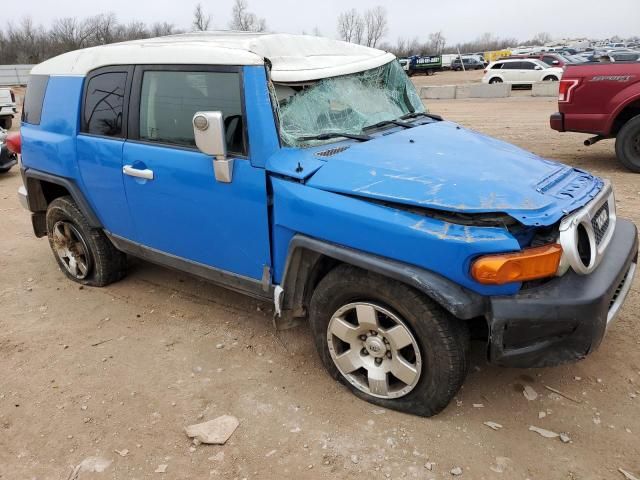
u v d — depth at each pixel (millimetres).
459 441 2770
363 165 2914
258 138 3057
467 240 2447
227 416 3029
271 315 4113
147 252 4055
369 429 2879
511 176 2830
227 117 3197
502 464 2621
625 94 7613
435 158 3002
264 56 3303
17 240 6223
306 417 3000
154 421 3045
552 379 3207
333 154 3076
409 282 2578
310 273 3135
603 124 7895
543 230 2602
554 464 2611
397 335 2797
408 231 2564
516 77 26484
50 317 4289
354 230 2727
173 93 3467
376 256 2699
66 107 4234
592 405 2988
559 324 2508
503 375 3262
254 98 3057
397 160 2953
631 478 2516
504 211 2488
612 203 3154
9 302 4582
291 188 2953
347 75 3678
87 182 4172
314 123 3355
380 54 4133
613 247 2973
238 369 3479
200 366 3535
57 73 4367
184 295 4531
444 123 3918
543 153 9742
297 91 3363
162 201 3658
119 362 3625
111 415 3111
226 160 3143
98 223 4367
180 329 4000
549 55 27609
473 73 48812
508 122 13945
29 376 3514
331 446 2785
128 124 3773
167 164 3521
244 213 3225
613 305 2918
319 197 2852
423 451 2719
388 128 3619
